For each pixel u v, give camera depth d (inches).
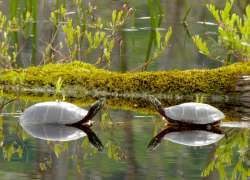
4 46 632.4
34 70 620.7
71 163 394.3
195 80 593.3
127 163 395.2
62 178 362.6
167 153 419.8
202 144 445.4
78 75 608.1
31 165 388.2
